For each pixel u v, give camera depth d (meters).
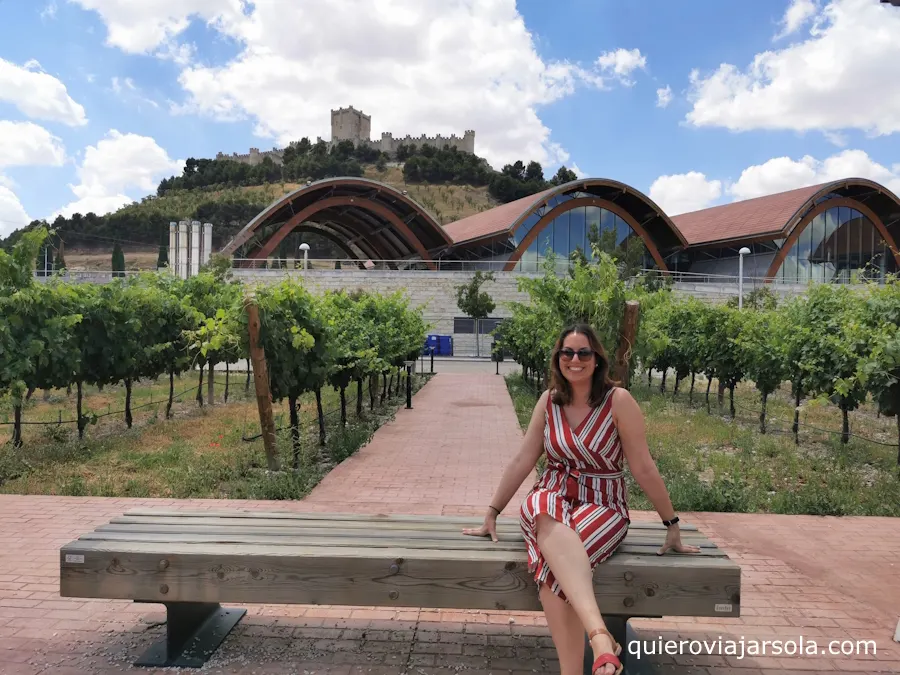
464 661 3.09
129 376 10.85
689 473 7.43
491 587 2.77
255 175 124.38
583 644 2.56
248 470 7.34
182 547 2.92
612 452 2.84
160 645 3.20
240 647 3.21
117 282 10.74
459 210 119.75
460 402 15.41
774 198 54.66
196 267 45.56
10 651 3.15
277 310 7.75
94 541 3.01
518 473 3.08
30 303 8.17
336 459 8.44
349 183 49.19
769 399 16.86
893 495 6.48
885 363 7.96
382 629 3.44
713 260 56.75
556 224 50.56
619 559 2.76
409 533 3.16
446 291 41.97
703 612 2.70
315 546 2.93
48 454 8.16
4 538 4.91
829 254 52.53
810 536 5.25
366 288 41.41
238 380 19.58
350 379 11.40
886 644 3.36
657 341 7.93
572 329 2.95
